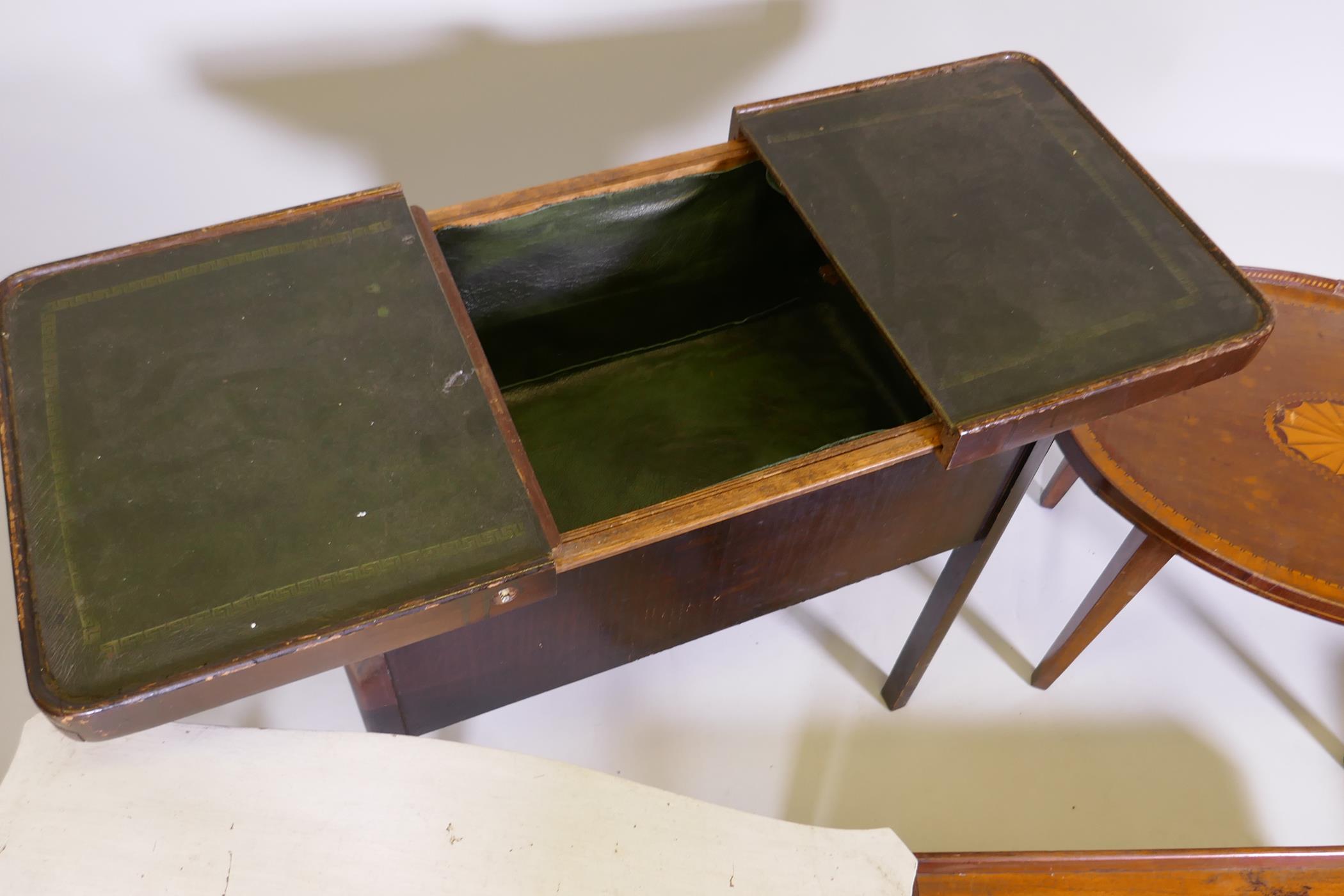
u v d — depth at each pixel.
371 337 1.12
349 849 1.05
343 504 1.00
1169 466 1.56
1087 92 2.41
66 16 1.69
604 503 1.55
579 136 2.20
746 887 1.09
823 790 1.78
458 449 1.04
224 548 0.97
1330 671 1.94
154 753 1.08
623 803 1.12
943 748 1.83
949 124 1.41
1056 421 1.15
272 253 1.20
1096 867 1.32
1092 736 1.85
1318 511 1.52
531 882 1.06
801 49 2.16
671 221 1.51
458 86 2.01
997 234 1.27
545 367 1.69
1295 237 2.49
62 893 0.99
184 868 1.02
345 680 1.83
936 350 1.16
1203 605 2.01
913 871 1.12
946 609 1.62
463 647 1.17
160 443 1.03
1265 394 1.67
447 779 1.10
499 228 1.37
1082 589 2.02
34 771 1.05
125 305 1.14
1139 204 1.31
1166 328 1.18
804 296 1.77
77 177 1.94
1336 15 2.26
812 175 1.34
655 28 2.03
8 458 1.02
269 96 1.92
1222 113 2.49
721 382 1.69
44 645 0.90
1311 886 1.32
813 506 1.23
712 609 1.37
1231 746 1.85
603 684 1.87
